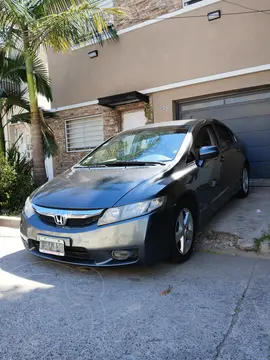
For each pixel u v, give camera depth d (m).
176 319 2.65
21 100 8.29
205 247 4.29
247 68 7.50
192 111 8.54
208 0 7.88
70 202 3.50
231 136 6.09
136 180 3.67
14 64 7.91
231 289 3.13
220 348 2.27
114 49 9.52
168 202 3.46
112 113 9.70
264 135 7.60
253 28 7.39
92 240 3.28
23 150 12.41
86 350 2.31
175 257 3.63
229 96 7.98
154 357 2.20
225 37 7.73
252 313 2.70
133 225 3.24
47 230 3.52
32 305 2.97
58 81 10.77
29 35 6.95
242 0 7.48
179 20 8.34
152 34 8.81
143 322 2.63
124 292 3.16
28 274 3.66
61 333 2.52
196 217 4.07
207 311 2.76
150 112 8.98
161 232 3.35
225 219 5.18
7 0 6.10
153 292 3.14
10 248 4.61
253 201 6.16
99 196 3.46
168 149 4.37
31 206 3.86
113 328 2.56
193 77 8.23
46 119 10.82
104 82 9.81
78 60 10.25
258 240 4.09
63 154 10.90
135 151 4.61
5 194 6.67
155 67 8.83
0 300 3.08
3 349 2.35
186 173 3.97
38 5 7.04
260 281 3.28
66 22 6.73
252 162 7.78
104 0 9.52
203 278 3.40
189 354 2.22
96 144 10.25
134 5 9.06
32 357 2.25
